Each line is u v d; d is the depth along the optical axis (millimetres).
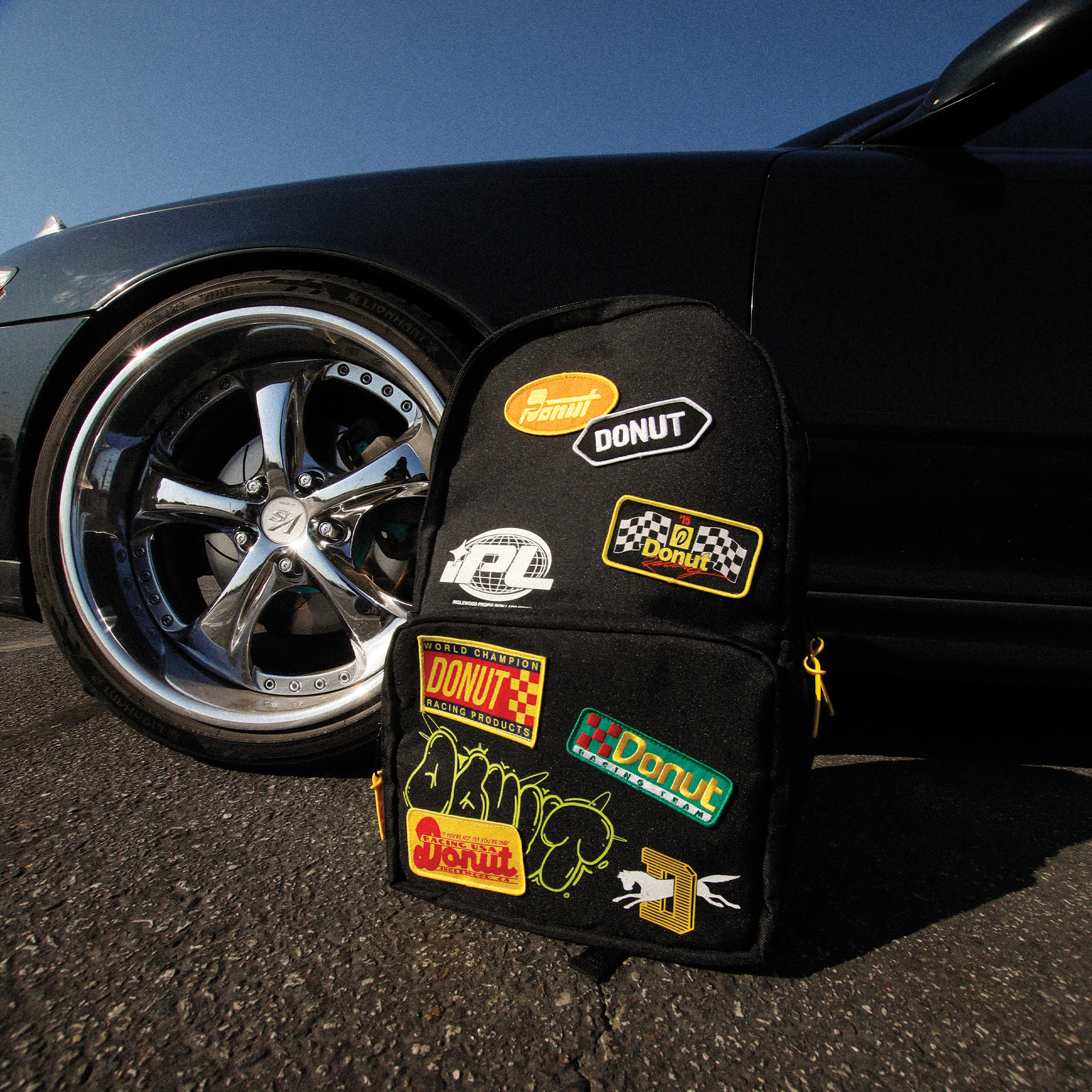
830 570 1024
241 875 833
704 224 1035
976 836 948
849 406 978
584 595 695
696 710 639
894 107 1336
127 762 1143
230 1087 552
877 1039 607
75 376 1171
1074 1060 587
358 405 1255
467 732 722
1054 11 900
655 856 662
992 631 1016
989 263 993
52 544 1091
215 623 1129
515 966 688
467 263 1044
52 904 772
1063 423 959
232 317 1067
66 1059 575
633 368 752
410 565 1193
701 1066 579
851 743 1281
